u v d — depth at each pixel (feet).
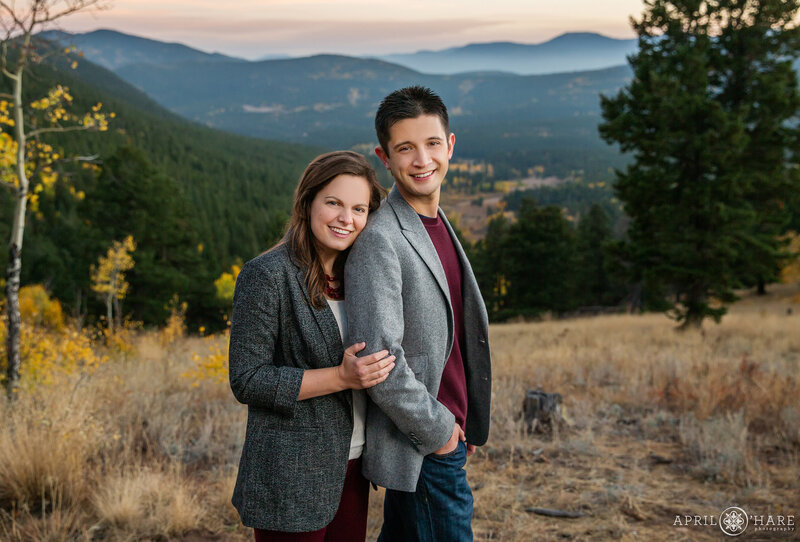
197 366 21.86
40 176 16.14
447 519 5.98
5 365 16.80
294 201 5.72
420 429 5.47
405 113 5.94
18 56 14.70
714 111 40.68
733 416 14.66
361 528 6.30
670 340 37.19
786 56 44.52
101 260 50.44
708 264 43.55
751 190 42.83
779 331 38.55
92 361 18.94
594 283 146.41
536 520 9.98
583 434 14.39
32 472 10.19
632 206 46.65
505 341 41.60
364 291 5.49
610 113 47.93
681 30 45.52
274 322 5.43
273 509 5.39
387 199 6.19
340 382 5.32
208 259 142.41
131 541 8.99
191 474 11.84
